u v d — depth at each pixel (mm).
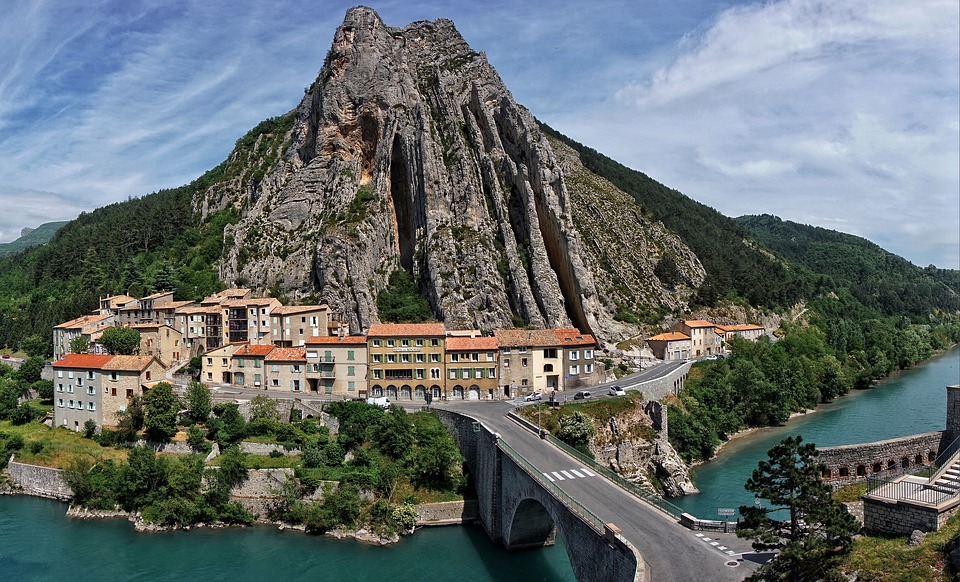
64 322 166875
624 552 44969
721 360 149625
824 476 59344
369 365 118438
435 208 169625
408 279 169250
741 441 119250
